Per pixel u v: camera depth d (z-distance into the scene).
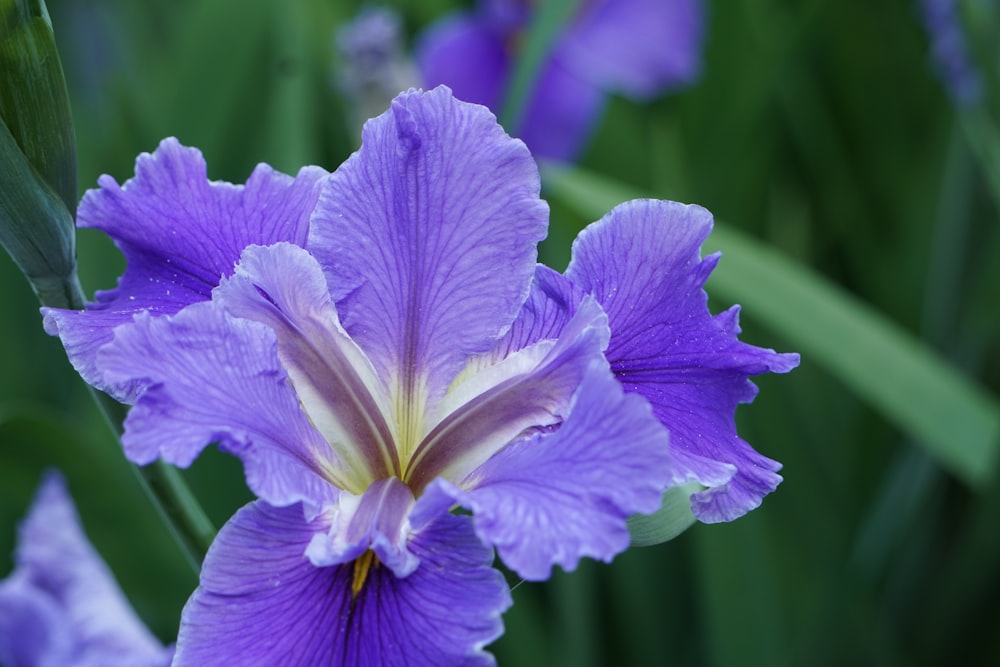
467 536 0.41
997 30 0.72
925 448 0.75
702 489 0.44
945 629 0.75
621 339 0.45
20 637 0.57
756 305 0.64
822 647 0.68
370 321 0.44
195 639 0.40
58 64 0.44
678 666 0.72
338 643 0.41
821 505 0.71
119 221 0.45
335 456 0.43
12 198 0.44
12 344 0.77
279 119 0.73
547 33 0.65
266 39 0.79
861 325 0.64
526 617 0.67
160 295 0.45
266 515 0.41
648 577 0.71
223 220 0.45
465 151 0.43
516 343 0.45
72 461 0.64
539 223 0.44
